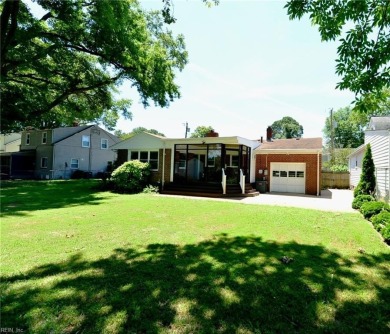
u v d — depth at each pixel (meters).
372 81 4.20
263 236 5.40
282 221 6.96
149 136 16.81
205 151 15.53
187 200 11.52
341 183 22.94
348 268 3.68
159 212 8.20
